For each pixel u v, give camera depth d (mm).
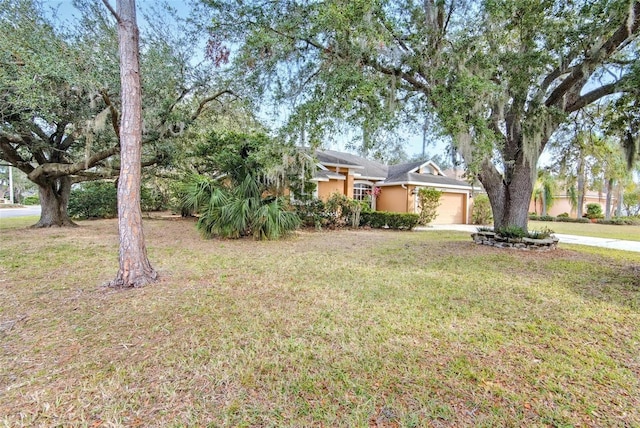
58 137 9703
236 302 3580
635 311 3410
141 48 7906
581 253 6867
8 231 9461
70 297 3650
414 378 2174
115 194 15195
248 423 1745
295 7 5652
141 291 3906
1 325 2893
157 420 1756
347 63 5645
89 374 2162
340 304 3564
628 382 2143
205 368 2252
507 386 2102
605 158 8258
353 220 12344
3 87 6211
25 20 6473
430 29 5879
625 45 5520
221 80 8555
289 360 2377
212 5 6008
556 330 2934
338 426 1733
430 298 3803
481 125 5328
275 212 8281
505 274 4973
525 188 7355
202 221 8305
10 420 1734
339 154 17078
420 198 14195
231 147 9242
